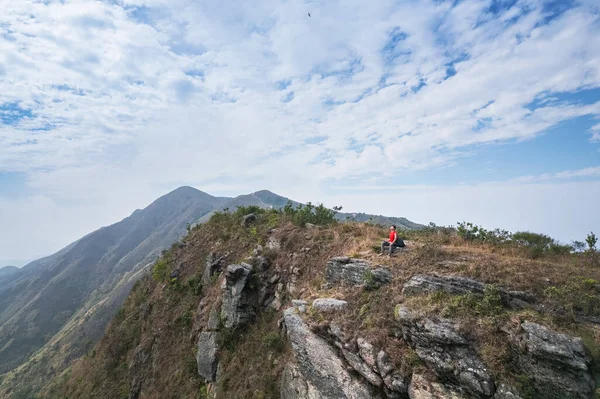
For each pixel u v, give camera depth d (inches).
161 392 730.8
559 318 299.7
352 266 515.2
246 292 701.3
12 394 2454.5
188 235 1339.8
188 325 842.8
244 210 1203.9
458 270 405.4
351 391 363.3
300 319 474.3
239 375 583.5
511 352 291.1
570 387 255.4
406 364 334.0
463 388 293.0
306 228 805.2
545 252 448.1
